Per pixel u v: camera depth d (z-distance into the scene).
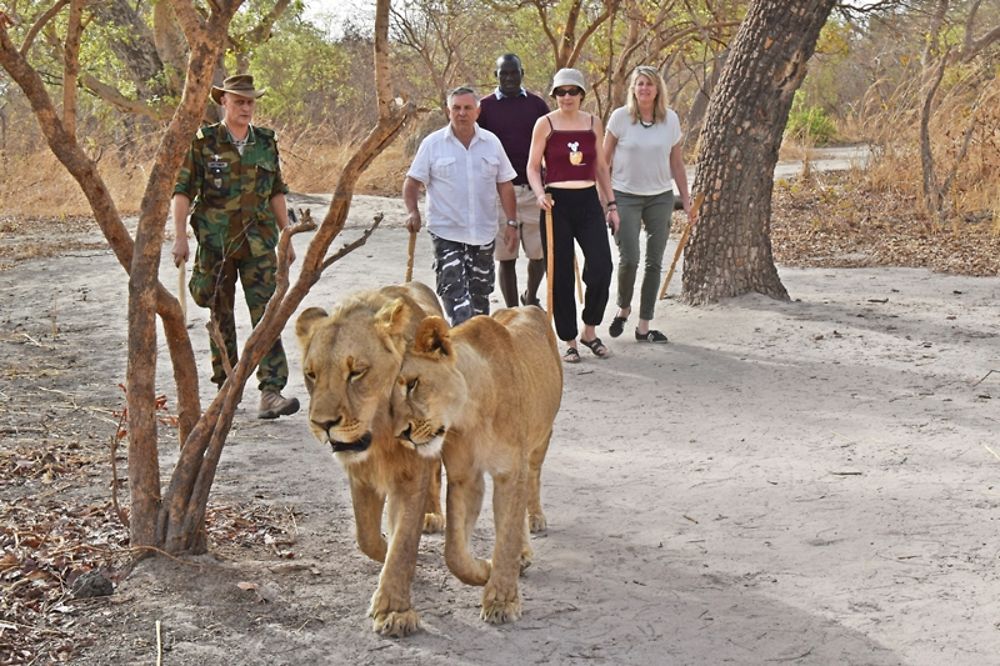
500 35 27.58
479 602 4.53
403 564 4.27
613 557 4.98
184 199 6.94
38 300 11.61
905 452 6.34
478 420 4.16
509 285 9.34
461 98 7.48
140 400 4.82
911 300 10.64
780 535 5.18
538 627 4.30
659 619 4.37
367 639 4.21
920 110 19.23
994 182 17.05
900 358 8.50
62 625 4.29
